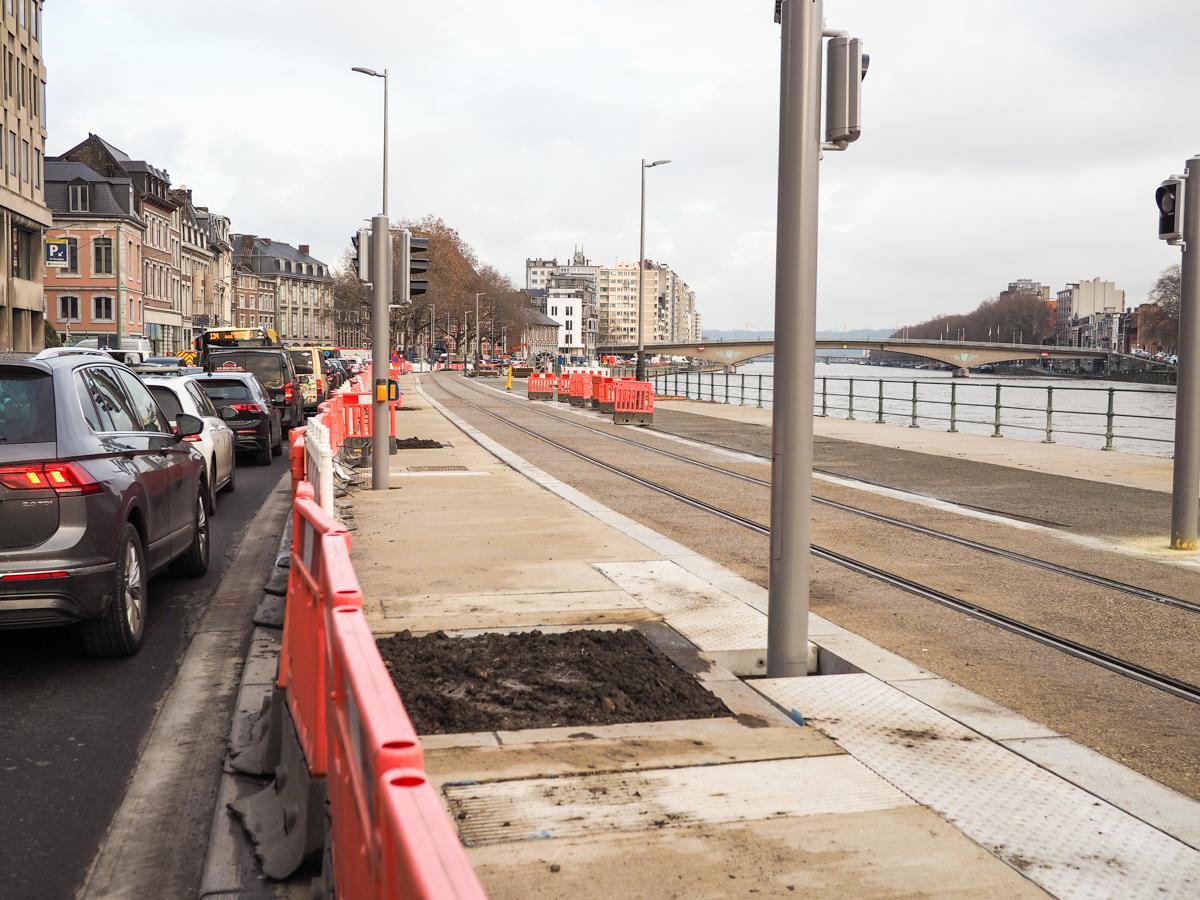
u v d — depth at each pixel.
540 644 6.26
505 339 167.25
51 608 6.25
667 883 3.47
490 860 3.61
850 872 3.57
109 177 80.94
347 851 2.68
